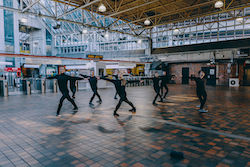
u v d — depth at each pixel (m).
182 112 6.76
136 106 8.09
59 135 4.23
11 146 3.60
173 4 14.90
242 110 7.05
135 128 4.75
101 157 3.10
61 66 17.19
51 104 8.80
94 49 39.16
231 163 2.87
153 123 5.24
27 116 6.23
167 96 11.68
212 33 21.55
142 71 34.22
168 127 4.84
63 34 42.25
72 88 10.74
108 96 11.93
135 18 18.75
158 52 24.14
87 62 20.20
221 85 22.58
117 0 13.55
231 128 4.73
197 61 24.06
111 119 5.73
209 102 9.04
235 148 3.45
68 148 3.49
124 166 2.78
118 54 29.69
